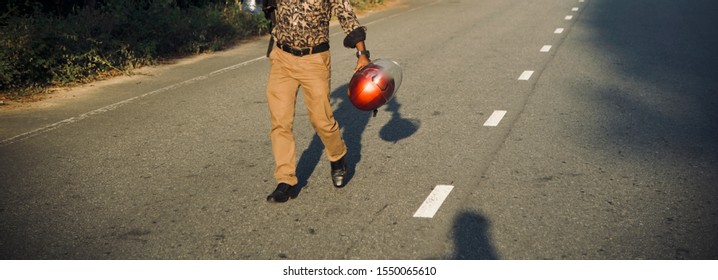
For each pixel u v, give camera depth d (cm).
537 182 565
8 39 1005
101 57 1134
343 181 560
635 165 604
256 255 448
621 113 784
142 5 1384
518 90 920
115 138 732
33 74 1023
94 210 528
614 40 1343
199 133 744
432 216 498
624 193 538
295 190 543
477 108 823
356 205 523
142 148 691
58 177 608
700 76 980
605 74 1010
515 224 482
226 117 812
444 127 741
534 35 1453
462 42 1383
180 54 1320
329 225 488
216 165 632
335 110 829
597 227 475
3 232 489
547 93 897
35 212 526
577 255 437
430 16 1925
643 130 713
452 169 602
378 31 1622
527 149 656
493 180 571
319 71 518
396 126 750
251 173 607
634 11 1823
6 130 777
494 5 2169
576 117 771
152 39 1277
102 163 645
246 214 512
